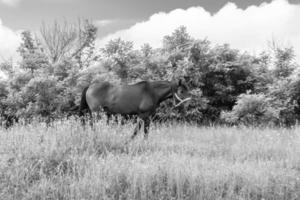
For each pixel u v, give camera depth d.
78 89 11.76
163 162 5.21
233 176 4.97
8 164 5.16
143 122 8.45
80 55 21.64
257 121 12.13
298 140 7.82
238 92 14.73
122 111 8.53
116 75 12.57
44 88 11.38
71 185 4.39
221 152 7.02
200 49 13.80
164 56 13.48
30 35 19.61
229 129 10.32
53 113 11.44
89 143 6.70
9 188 4.48
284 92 13.21
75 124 7.71
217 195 4.40
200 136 9.04
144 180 4.57
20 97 11.52
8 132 7.03
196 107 13.09
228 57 14.21
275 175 5.03
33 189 4.48
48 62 13.88
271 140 7.78
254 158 6.55
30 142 6.08
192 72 13.41
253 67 14.52
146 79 12.80
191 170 4.96
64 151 5.86
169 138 8.55
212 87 14.52
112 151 6.63
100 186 4.43
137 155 6.12
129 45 13.35
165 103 12.57
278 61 14.69
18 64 13.16
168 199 4.44
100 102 8.59
